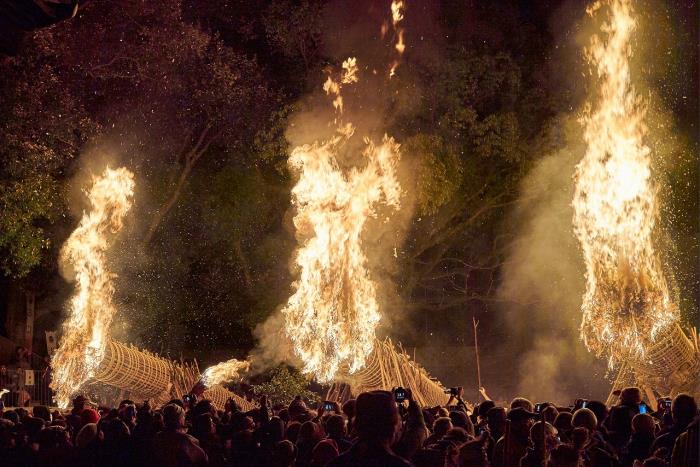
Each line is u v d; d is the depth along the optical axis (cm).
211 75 2283
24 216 1992
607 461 666
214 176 2469
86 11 2047
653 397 1420
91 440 792
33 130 1933
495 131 2380
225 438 858
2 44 761
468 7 2508
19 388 1953
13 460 806
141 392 1598
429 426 867
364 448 443
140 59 2144
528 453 656
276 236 2506
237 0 2498
